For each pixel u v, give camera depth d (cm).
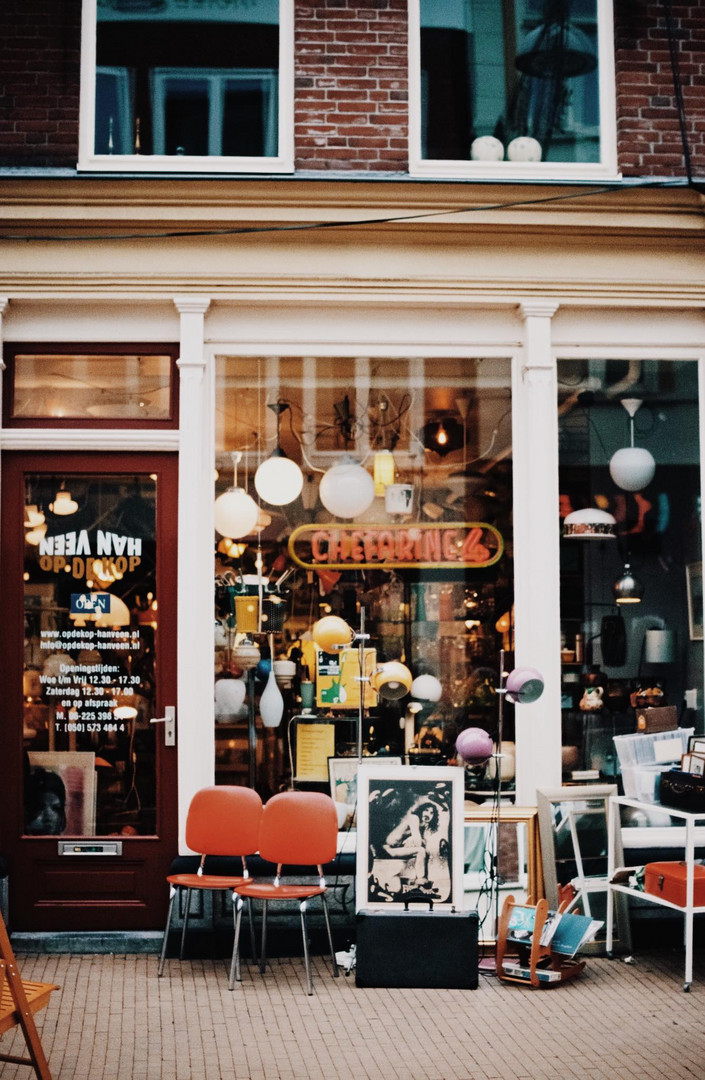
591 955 648
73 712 679
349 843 669
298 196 666
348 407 699
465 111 709
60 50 688
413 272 682
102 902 670
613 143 711
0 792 671
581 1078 473
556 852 650
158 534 686
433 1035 524
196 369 677
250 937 652
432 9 713
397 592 698
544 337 691
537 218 677
